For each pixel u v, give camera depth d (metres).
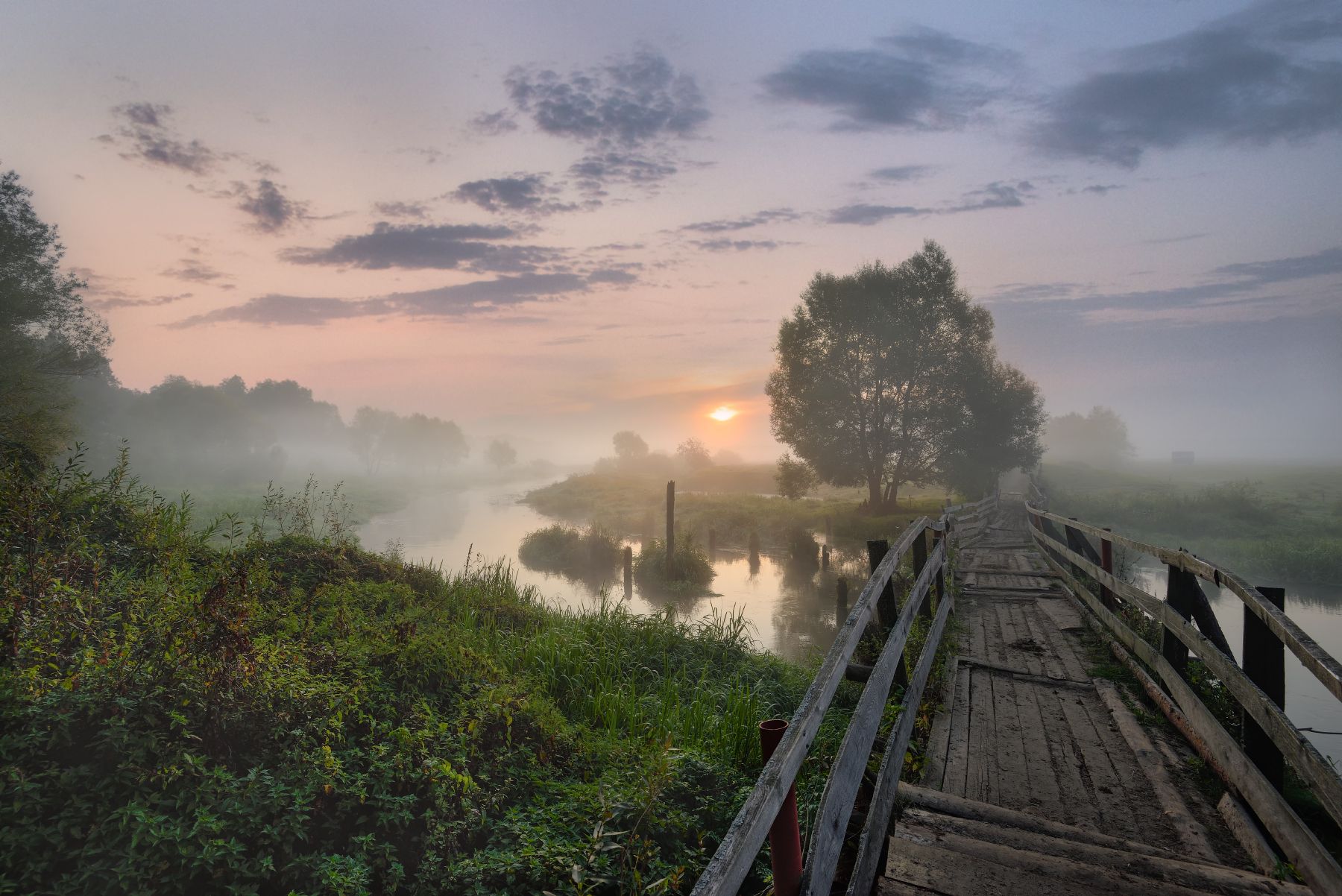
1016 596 10.22
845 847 3.37
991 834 3.45
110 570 6.14
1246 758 3.67
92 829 3.30
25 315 23.36
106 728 3.77
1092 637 7.70
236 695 4.37
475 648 7.98
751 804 1.63
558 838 4.28
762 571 26.39
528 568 26.25
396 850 3.94
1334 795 2.52
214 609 4.71
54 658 4.35
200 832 3.44
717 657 10.23
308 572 8.96
